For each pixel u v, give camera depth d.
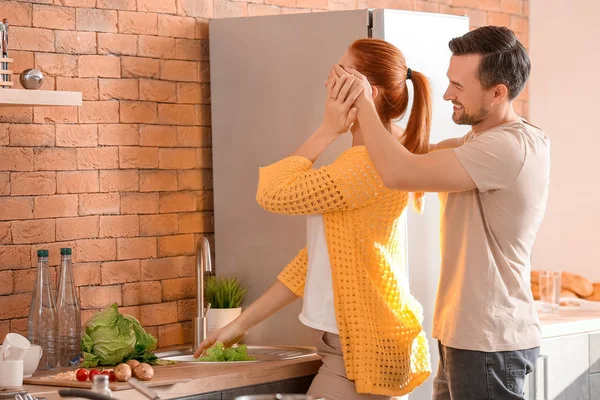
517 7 4.55
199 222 3.46
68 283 2.87
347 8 3.86
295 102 3.23
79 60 3.16
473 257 2.42
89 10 3.18
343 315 2.48
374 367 2.48
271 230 3.29
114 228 3.25
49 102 2.78
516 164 2.35
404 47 3.16
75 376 2.56
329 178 2.46
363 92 2.49
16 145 3.03
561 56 4.49
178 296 3.41
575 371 3.67
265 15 3.32
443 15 3.28
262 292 3.32
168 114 3.37
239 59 3.33
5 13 3.00
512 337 2.42
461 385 2.43
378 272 2.51
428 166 2.34
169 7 3.37
